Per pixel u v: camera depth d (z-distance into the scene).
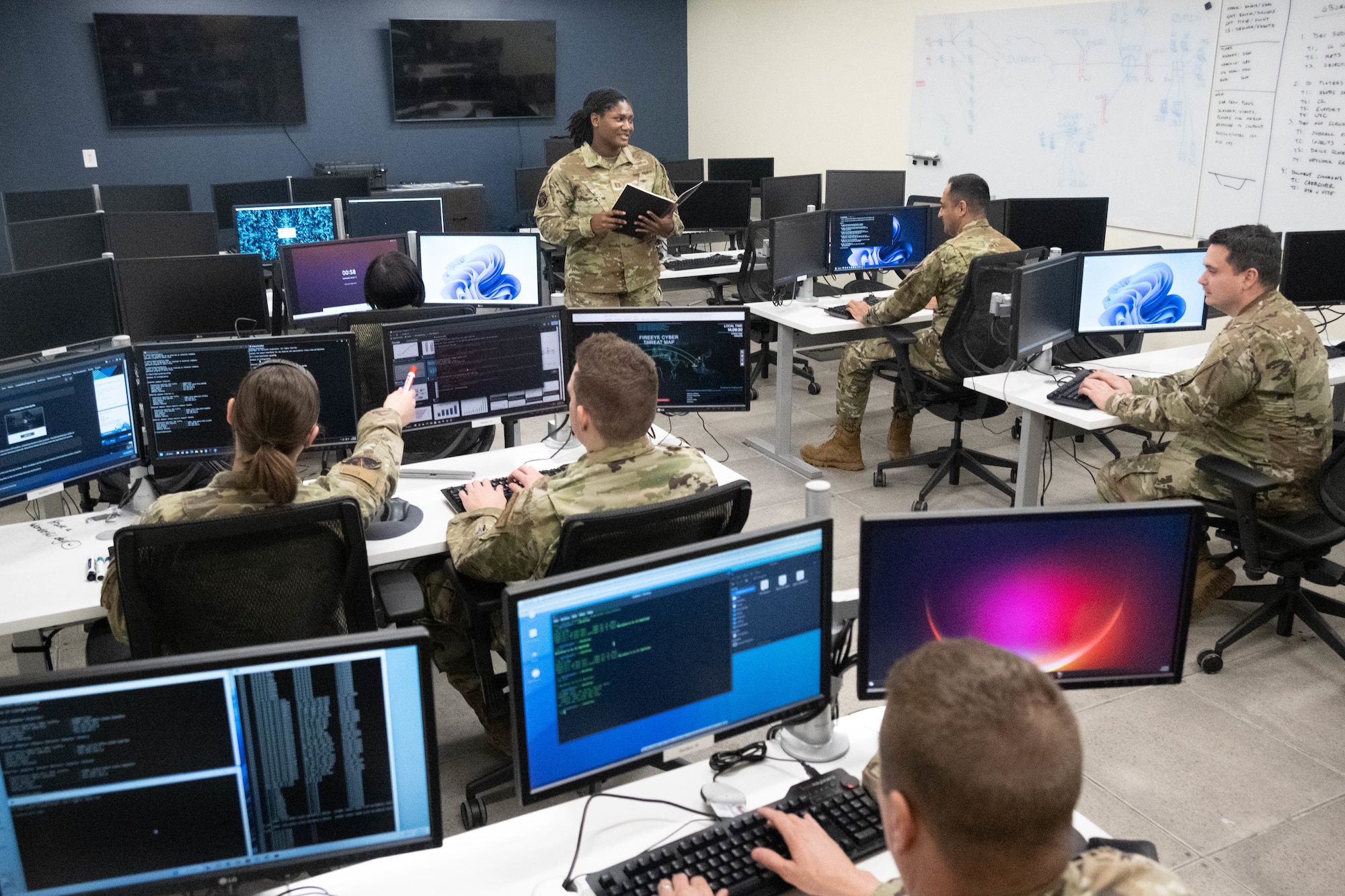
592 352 1.93
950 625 1.54
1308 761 2.55
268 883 1.40
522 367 2.86
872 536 1.48
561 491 1.97
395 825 1.29
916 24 6.70
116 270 3.88
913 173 6.96
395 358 2.67
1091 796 2.43
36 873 1.21
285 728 1.22
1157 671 1.60
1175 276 3.83
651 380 1.94
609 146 4.23
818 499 1.58
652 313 2.92
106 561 2.35
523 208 7.63
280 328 4.64
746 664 1.51
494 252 4.57
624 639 1.39
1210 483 3.04
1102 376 3.33
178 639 1.88
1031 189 6.11
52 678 1.13
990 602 1.53
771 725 1.58
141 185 6.57
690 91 9.42
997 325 3.88
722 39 8.80
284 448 1.93
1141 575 1.55
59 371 2.40
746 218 6.66
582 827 1.47
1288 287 4.05
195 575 1.83
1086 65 5.63
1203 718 2.73
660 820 1.49
